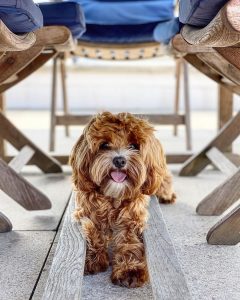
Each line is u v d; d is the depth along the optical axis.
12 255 1.04
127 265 0.90
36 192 1.33
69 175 1.85
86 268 0.94
